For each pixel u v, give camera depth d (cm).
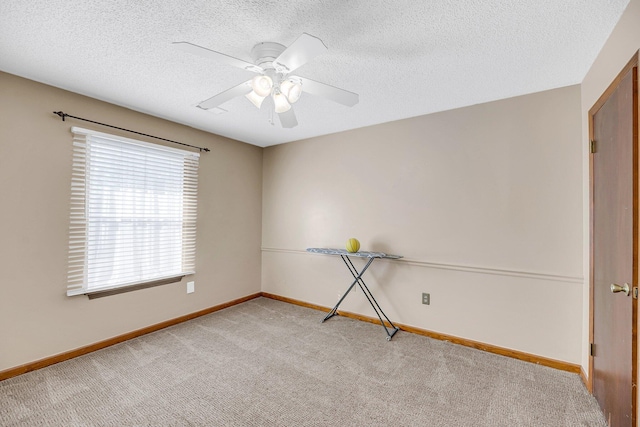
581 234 220
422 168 292
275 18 149
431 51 179
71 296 239
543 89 233
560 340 227
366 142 330
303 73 206
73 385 201
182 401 186
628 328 139
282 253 404
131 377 212
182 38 166
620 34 147
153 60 191
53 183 230
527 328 240
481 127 261
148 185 290
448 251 277
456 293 273
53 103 229
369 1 136
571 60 189
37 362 220
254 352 252
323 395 193
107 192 260
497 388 200
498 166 253
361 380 210
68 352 237
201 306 342
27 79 217
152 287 295
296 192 392
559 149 229
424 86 227
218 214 362
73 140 240
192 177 332
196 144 336
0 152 206
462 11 143
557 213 229
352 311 339
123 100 256
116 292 268
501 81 219
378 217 320
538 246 236
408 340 277
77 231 242
